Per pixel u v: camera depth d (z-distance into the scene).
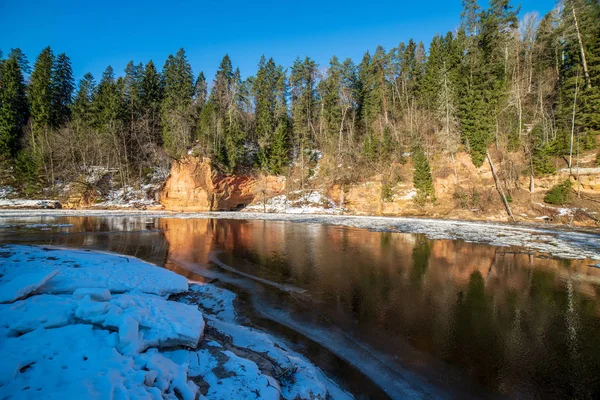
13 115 49.12
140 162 52.84
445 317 8.57
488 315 8.76
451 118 40.50
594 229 26.52
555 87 38.31
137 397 3.46
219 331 6.87
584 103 32.88
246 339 6.66
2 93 49.06
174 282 10.30
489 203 35.31
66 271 9.19
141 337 5.09
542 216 31.84
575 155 33.03
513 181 35.44
